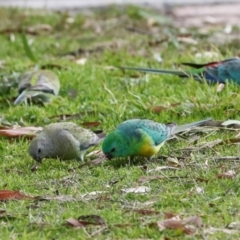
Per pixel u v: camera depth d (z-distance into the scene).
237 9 21.70
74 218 8.62
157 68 15.12
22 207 9.07
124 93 13.49
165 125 10.58
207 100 12.41
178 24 20.06
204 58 15.64
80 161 10.68
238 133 11.26
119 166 10.38
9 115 12.82
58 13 21.25
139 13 20.33
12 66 15.68
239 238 8.00
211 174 9.77
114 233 8.27
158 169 10.02
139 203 9.02
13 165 10.70
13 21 20.41
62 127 10.67
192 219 8.27
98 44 17.73
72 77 14.45
